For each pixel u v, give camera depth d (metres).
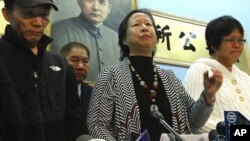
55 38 2.68
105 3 2.97
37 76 1.48
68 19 2.78
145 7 3.23
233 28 2.10
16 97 1.39
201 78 1.98
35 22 1.46
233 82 2.05
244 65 3.63
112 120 1.67
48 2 1.46
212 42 2.16
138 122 1.62
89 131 1.60
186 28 3.44
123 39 1.91
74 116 1.53
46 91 1.48
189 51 3.40
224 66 2.11
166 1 3.38
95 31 2.88
